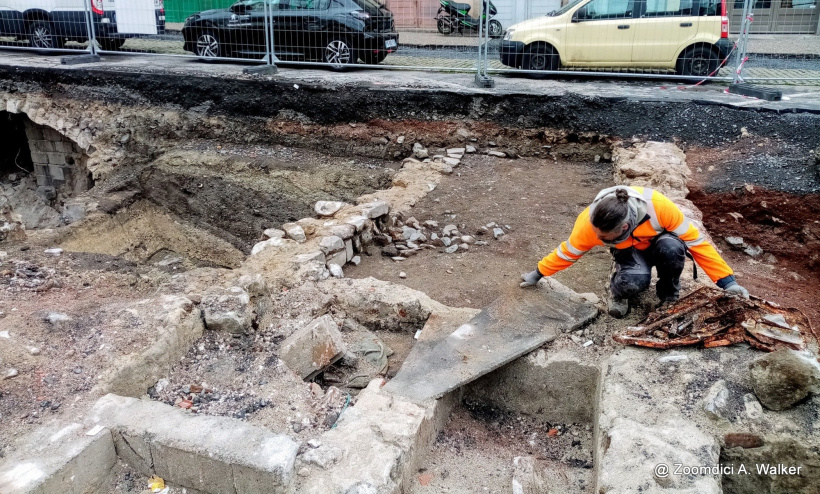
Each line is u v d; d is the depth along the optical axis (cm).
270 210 878
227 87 1005
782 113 779
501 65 1162
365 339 446
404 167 830
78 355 374
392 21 1154
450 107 903
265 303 462
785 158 716
